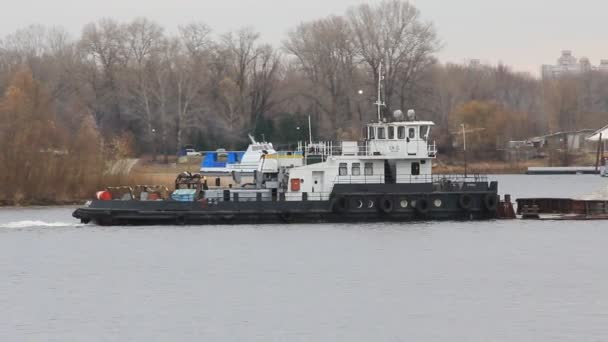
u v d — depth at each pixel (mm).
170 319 164625
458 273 199875
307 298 178500
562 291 184000
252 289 185625
